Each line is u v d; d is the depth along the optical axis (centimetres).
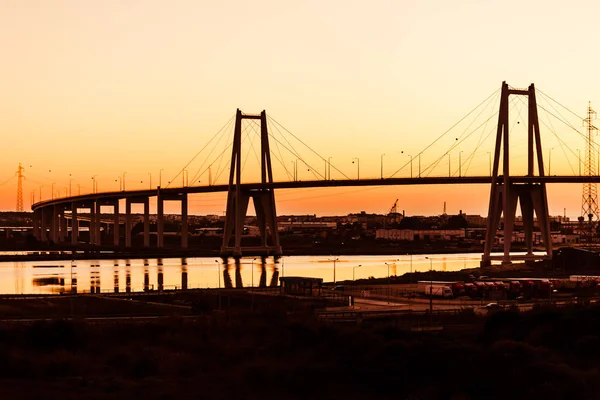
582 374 8969
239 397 8575
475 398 8638
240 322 10931
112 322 11169
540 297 14588
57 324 10419
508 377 8862
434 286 14700
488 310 12019
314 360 9519
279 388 8869
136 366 9312
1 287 18450
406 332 10156
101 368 9412
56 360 9512
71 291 17500
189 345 10119
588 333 10262
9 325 10788
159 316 12025
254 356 9769
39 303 13625
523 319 10838
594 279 16125
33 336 10219
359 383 8988
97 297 14462
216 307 13175
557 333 10331
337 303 13338
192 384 8900
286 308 12719
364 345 9681
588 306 11975
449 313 11862
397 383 8894
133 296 14538
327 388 8850
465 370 9000
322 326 10444
